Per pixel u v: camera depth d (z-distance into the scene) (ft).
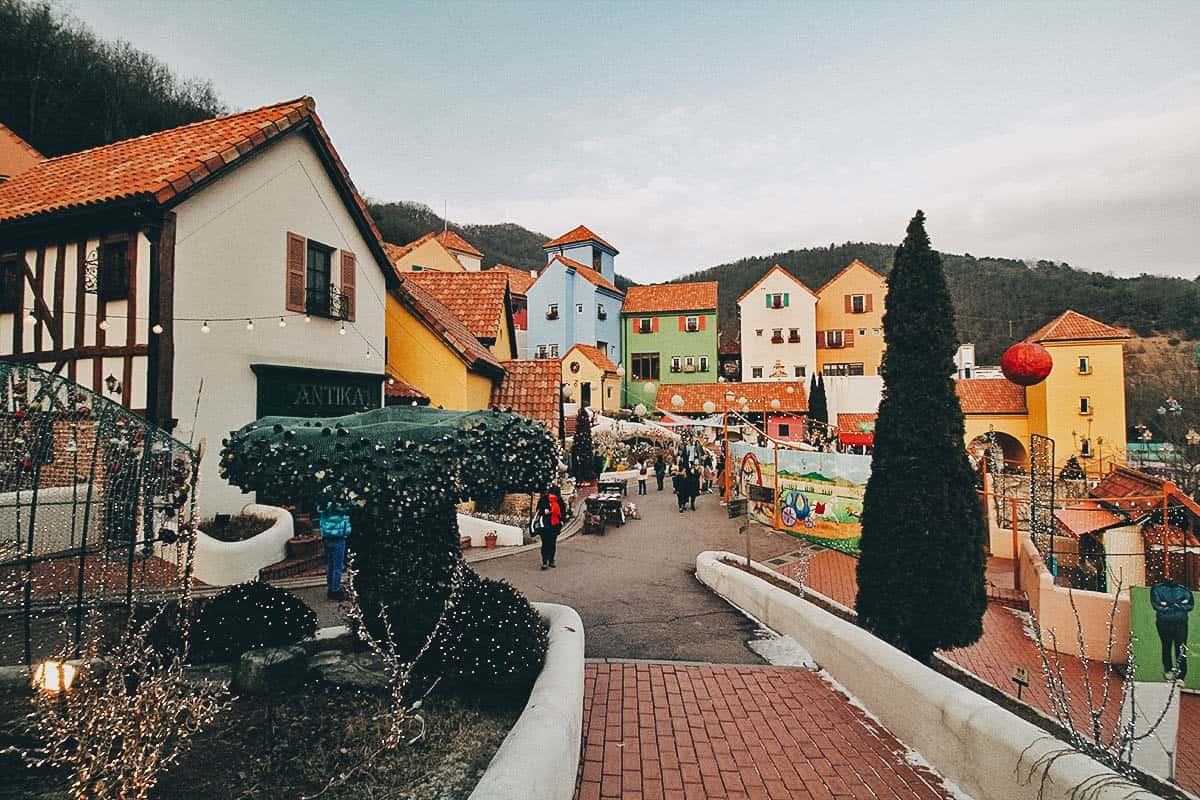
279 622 17.03
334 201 43.09
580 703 15.01
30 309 34.40
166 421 30.76
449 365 54.80
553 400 60.49
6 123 103.50
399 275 50.44
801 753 16.12
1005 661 31.68
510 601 17.20
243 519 34.96
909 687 16.78
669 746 16.34
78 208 31.35
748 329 158.30
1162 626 30.53
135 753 11.16
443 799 11.89
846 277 158.20
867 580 25.02
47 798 11.46
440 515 16.87
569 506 59.93
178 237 31.86
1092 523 44.52
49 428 19.98
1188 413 121.80
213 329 33.65
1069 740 16.67
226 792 11.83
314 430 15.14
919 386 24.25
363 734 14.05
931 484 23.71
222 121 39.91
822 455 48.93
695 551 45.60
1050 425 118.11
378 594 16.33
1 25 109.60
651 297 172.04
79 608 17.03
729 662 23.22
